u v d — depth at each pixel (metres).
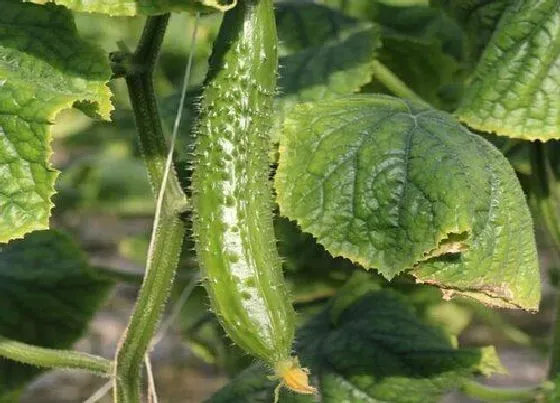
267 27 1.05
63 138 2.32
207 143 1.04
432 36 1.52
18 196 1.00
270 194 1.05
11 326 1.46
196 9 0.98
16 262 1.48
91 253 3.67
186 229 1.10
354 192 1.09
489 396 1.33
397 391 1.28
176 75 1.87
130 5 0.98
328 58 1.30
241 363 1.53
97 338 3.10
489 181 1.09
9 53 1.03
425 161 1.08
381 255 1.08
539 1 1.20
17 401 1.48
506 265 1.09
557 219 1.31
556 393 1.32
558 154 1.40
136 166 2.37
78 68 1.02
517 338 1.75
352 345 1.32
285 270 1.43
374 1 1.55
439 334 1.38
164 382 3.02
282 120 1.24
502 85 1.20
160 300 1.10
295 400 1.28
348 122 1.12
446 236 1.06
